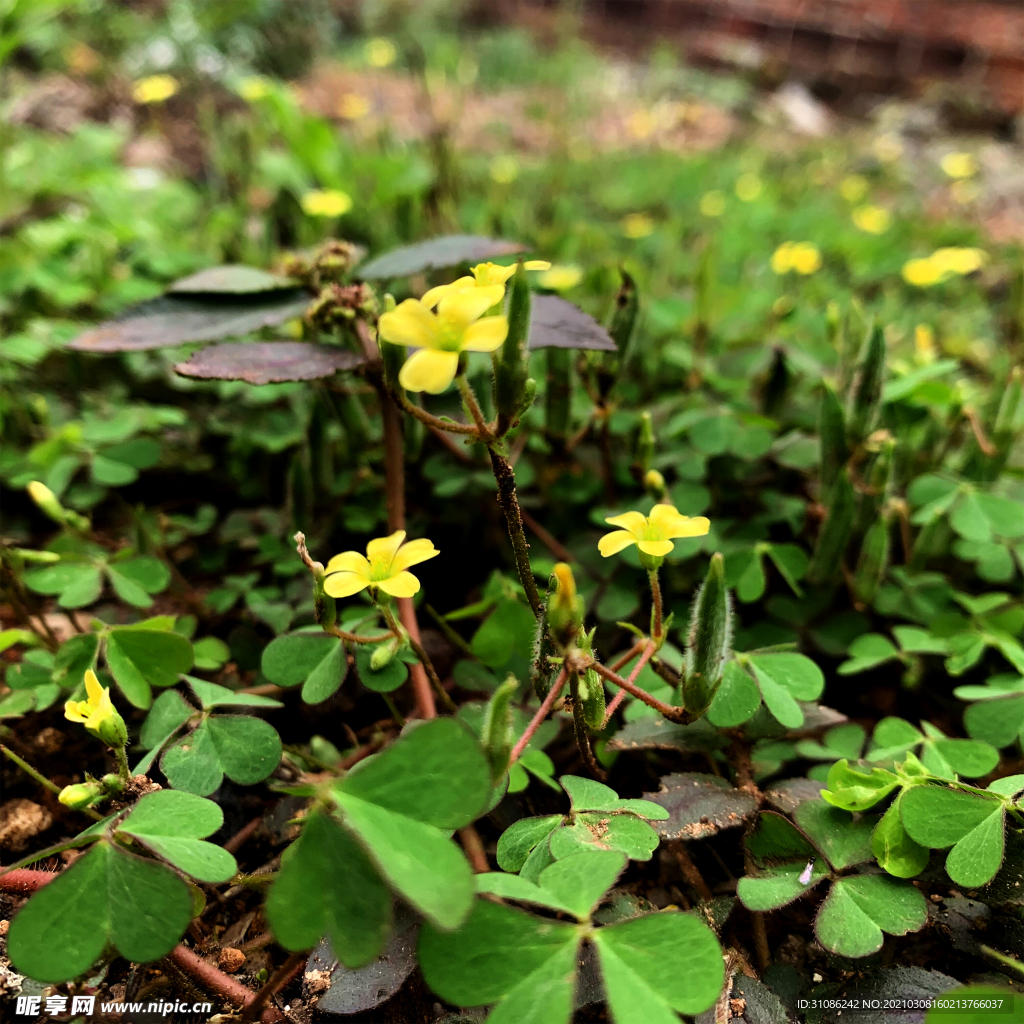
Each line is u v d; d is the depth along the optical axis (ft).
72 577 0.43
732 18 2.28
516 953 0.26
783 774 0.39
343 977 0.30
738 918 0.34
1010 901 0.31
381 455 0.54
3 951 0.33
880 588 0.47
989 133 1.91
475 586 0.51
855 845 0.32
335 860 0.25
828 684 0.46
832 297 0.88
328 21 2.00
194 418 0.61
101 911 0.26
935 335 0.87
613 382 0.46
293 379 0.39
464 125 1.58
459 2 2.26
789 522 0.50
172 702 0.34
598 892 0.27
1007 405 0.47
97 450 0.52
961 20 2.21
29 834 0.38
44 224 0.80
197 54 1.59
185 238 0.87
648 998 0.25
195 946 0.34
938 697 0.44
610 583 0.47
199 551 0.53
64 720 0.42
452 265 0.45
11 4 0.97
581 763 0.40
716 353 0.64
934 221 1.31
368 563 0.32
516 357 0.27
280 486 0.57
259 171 1.04
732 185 1.37
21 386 0.64
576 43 2.07
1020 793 0.31
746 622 0.48
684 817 0.33
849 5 2.26
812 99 2.17
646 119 1.61
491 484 0.50
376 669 0.34
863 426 0.43
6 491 0.56
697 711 0.30
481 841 0.37
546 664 0.32
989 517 0.45
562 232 0.86
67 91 1.41
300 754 0.37
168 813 0.28
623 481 0.52
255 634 0.45
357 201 0.87
